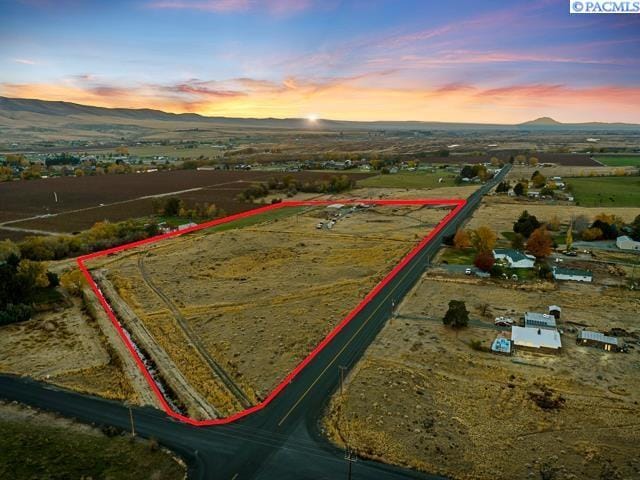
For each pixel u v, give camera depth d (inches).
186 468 1545.3
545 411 1827.0
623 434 1691.7
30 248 3973.9
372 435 1696.6
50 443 1664.6
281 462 1569.9
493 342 2364.7
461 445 1641.2
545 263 3654.0
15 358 2310.5
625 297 2955.2
